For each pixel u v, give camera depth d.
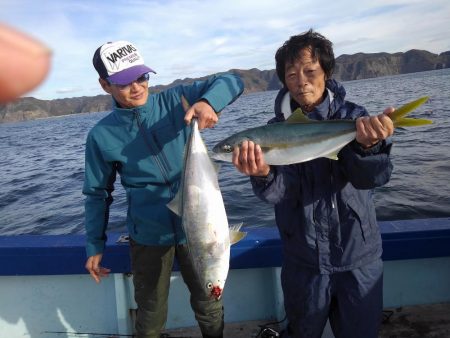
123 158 1.46
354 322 1.30
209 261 1.23
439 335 1.53
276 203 1.30
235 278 1.74
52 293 1.72
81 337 1.73
